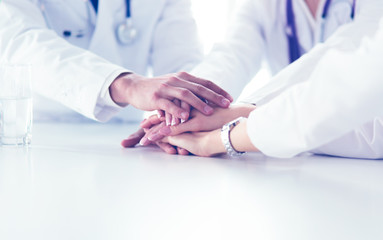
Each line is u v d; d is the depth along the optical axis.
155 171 0.77
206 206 0.56
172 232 0.46
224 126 0.88
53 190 0.63
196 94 1.01
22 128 1.00
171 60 1.62
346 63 0.60
